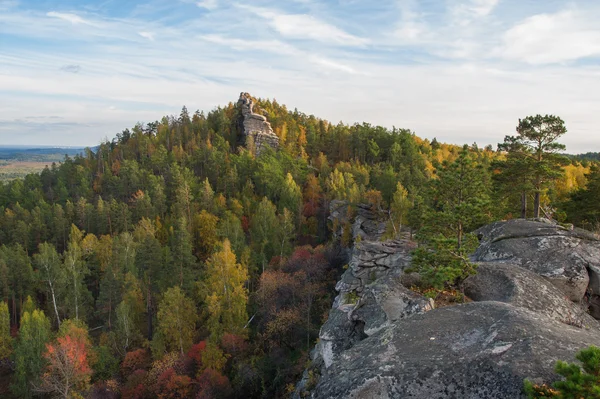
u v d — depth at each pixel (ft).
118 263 183.42
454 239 47.80
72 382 116.37
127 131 447.42
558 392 21.09
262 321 146.92
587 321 43.86
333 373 32.27
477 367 26.48
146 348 142.00
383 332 36.70
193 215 245.04
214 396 108.37
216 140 362.12
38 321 135.13
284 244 210.38
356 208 216.74
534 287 47.42
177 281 165.89
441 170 57.98
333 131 389.60
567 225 69.92
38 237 247.29
